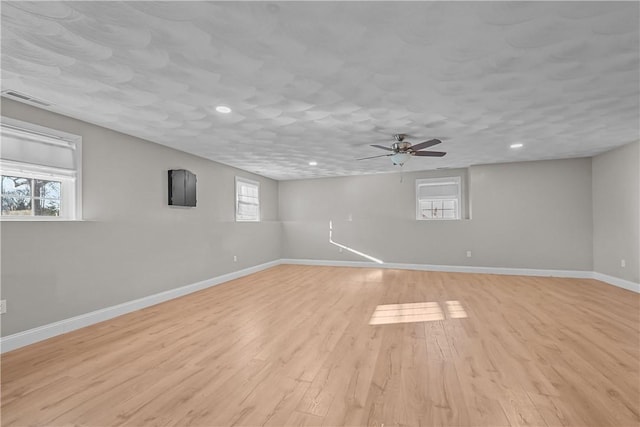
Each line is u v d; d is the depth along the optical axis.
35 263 2.94
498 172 6.41
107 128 3.78
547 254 6.09
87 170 3.54
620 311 3.78
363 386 2.10
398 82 2.62
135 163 4.17
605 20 1.81
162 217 4.60
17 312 2.80
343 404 1.90
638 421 1.73
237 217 6.64
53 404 1.92
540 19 1.80
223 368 2.37
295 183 8.33
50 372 2.32
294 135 4.21
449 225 6.82
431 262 6.98
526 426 1.69
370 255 7.51
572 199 5.93
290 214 8.35
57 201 3.31
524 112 3.37
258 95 2.88
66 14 1.71
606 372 2.28
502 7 1.69
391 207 7.54
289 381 2.17
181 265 4.80
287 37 1.96
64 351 2.70
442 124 3.78
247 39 1.98
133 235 4.00
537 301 4.28
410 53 2.17
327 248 7.89
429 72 2.45
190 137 4.25
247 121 3.61
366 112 3.34
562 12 1.74
